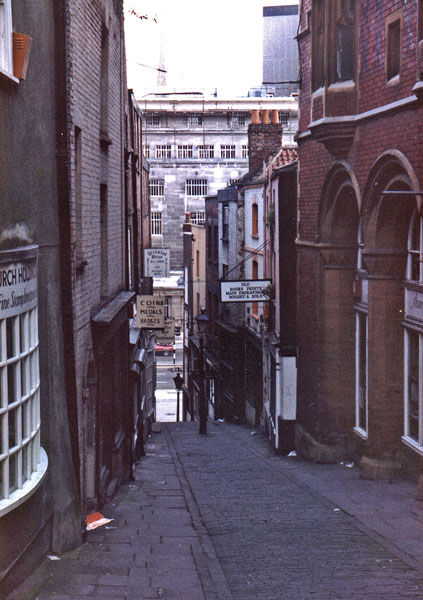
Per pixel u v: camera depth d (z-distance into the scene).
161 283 60.41
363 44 15.33
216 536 11.01
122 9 16.50
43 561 8.77
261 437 25.88
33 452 8.15
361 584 8.26
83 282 11.09
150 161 73.44
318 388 18.48
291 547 10.20
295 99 75.62
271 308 23.48
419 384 14.14
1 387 7.06
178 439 26.52
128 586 8.04
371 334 15.37
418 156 12.75
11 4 7.55
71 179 9.80
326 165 17.66
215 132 75.31
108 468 14.47
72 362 9.80
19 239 7.78
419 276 14.41
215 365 36.81
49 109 9.17
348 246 17.83
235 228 32.81
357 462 17.61
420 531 10.96
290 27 67.56
